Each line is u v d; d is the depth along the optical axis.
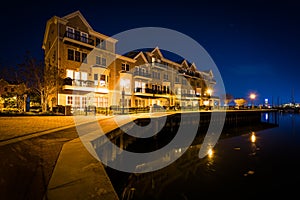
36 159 4.88
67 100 22.44
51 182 3.48
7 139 7.08
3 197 3.00
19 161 4.69
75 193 3.10
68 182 3.50
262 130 29.53
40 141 6.92
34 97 23.70
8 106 21.36
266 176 10.02
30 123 11.78
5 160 4.73
